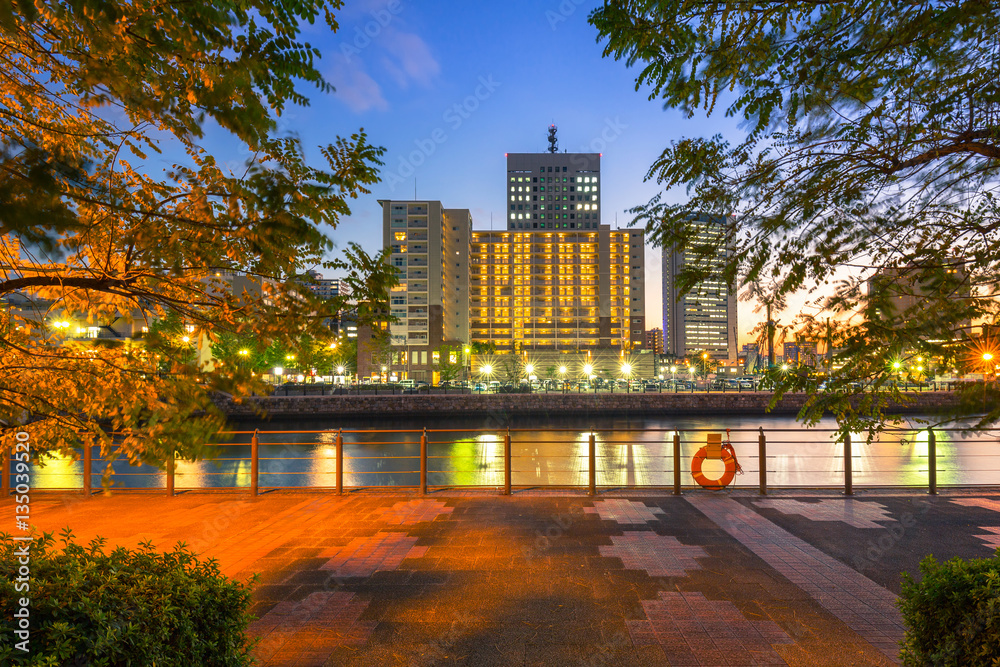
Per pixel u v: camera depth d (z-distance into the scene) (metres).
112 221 2.00
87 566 2.75
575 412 52.97
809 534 7.39
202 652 2.83
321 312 2.28
